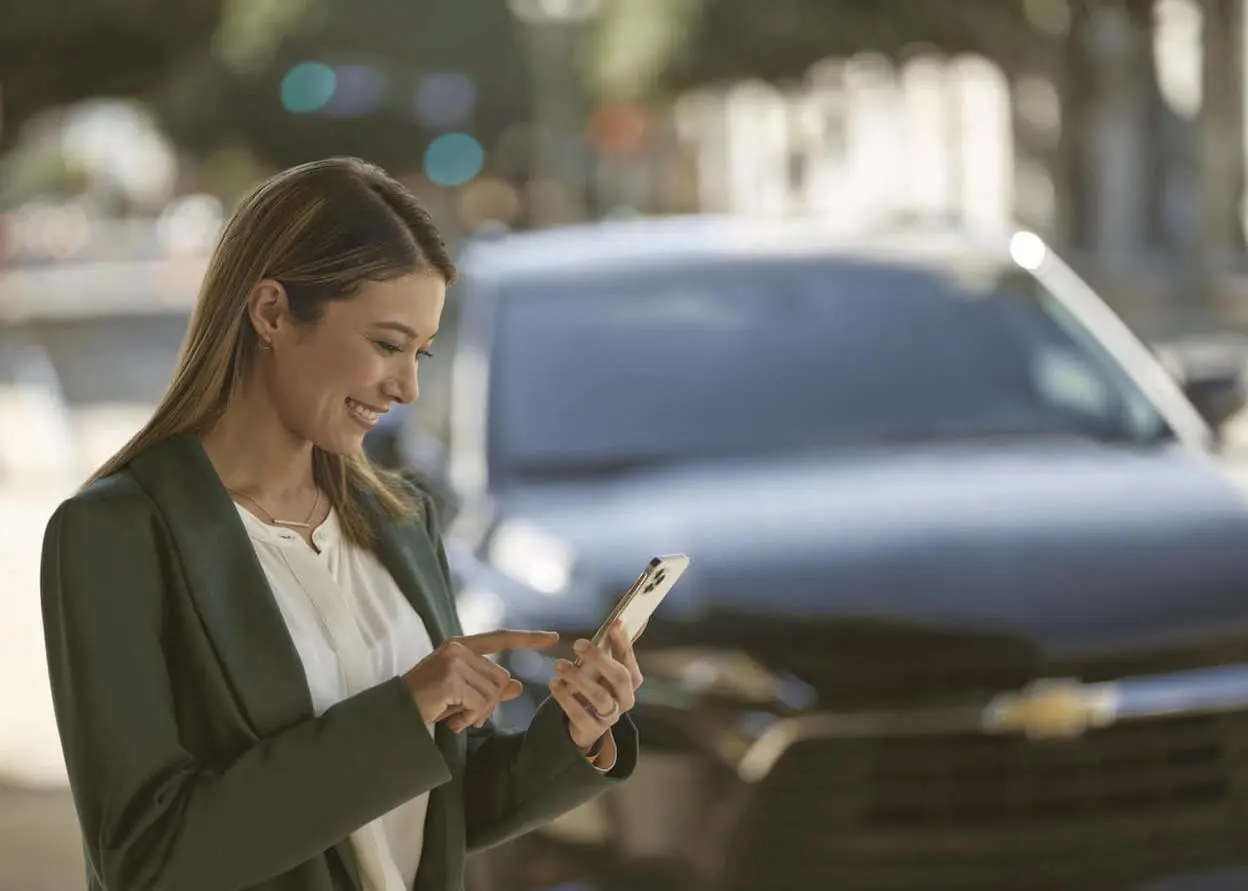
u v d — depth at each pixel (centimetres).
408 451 752
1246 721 599
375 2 7388
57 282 7250
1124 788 590
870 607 597
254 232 318
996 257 852
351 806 300
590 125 6312
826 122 6425
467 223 7581
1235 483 703
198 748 311
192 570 311
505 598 632
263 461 328
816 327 798
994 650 588
